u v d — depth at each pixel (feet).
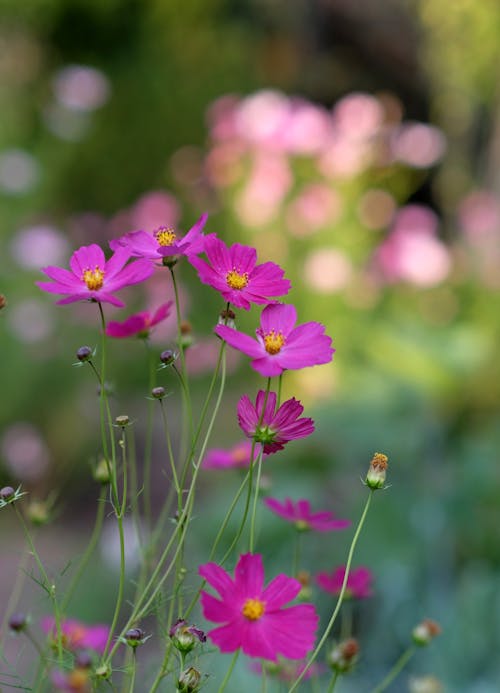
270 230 15.75
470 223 15.80
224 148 15.38
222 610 2.36
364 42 22.16
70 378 13.65
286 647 2.33
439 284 15.01
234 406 13.56
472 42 18.37
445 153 20.95
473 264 15.23
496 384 11.21
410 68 22.08
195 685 2.31
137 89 20.79
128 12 20.99
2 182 14.89
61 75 16.96
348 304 14.28
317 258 14.08
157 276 13.80
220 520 7.69
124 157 20.31
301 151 14.90
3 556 9.33
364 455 9.97
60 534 10.57
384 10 21.98
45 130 18.54
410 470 9.86
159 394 2.66
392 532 8.53
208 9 21.97
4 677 3.34
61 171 18.57
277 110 14.94
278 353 2.55
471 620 7.66
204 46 21.83
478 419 11.10
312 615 2.38
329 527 3.48
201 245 2.67
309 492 8.99
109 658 2.43
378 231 16.25
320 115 14.88
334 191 15.38
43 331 13.42
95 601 7.48
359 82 22.44
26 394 13.12
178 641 2.37
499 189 19.04
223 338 2.54
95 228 16.61
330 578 3.59
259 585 2.43
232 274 2.68
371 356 12.63
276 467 9.85
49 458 12.66
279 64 22.35
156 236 2.81
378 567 8.21
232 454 4.13
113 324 3.01
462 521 8.94
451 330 12.30
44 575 2.71
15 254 13.65
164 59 21.43
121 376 14.44
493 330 13.91
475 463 9.36
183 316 13.19
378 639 7.80
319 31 22.54
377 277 14.24
